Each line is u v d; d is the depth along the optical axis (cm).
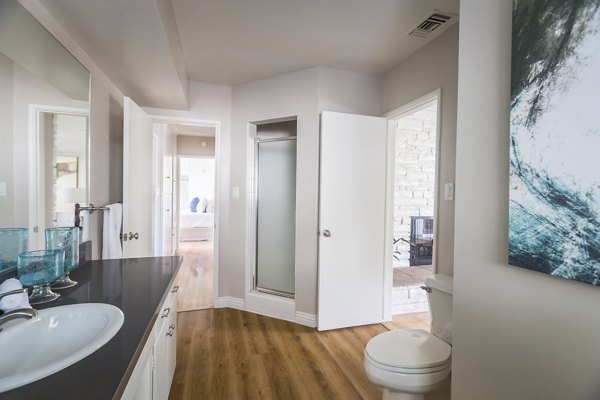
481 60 104
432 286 181
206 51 242
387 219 280
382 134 275
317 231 266
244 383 186
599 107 68
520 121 87
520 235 87
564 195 76
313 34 216
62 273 120
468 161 109
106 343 78
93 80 194
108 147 222
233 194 313
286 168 302
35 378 61
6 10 110
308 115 271
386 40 222
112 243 201
